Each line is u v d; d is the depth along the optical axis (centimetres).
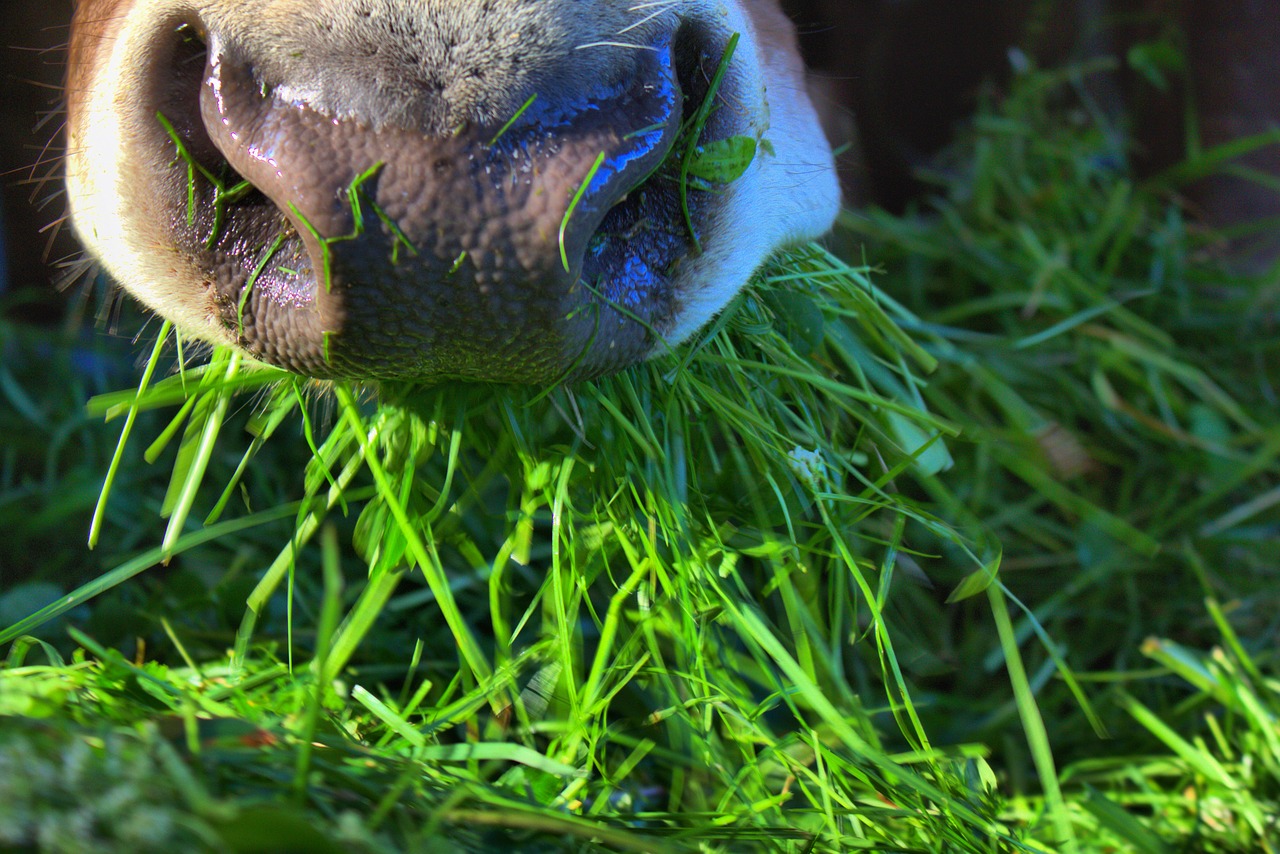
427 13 41
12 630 48
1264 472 77
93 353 86
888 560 51
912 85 110
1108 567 68
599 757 52
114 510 70
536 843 41
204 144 43
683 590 49
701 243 45
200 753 38
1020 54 102
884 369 65
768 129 48
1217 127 99
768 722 57
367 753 42
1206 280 88
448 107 41
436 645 60
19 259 85
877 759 47
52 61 67
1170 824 54
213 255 44
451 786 43
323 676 38
